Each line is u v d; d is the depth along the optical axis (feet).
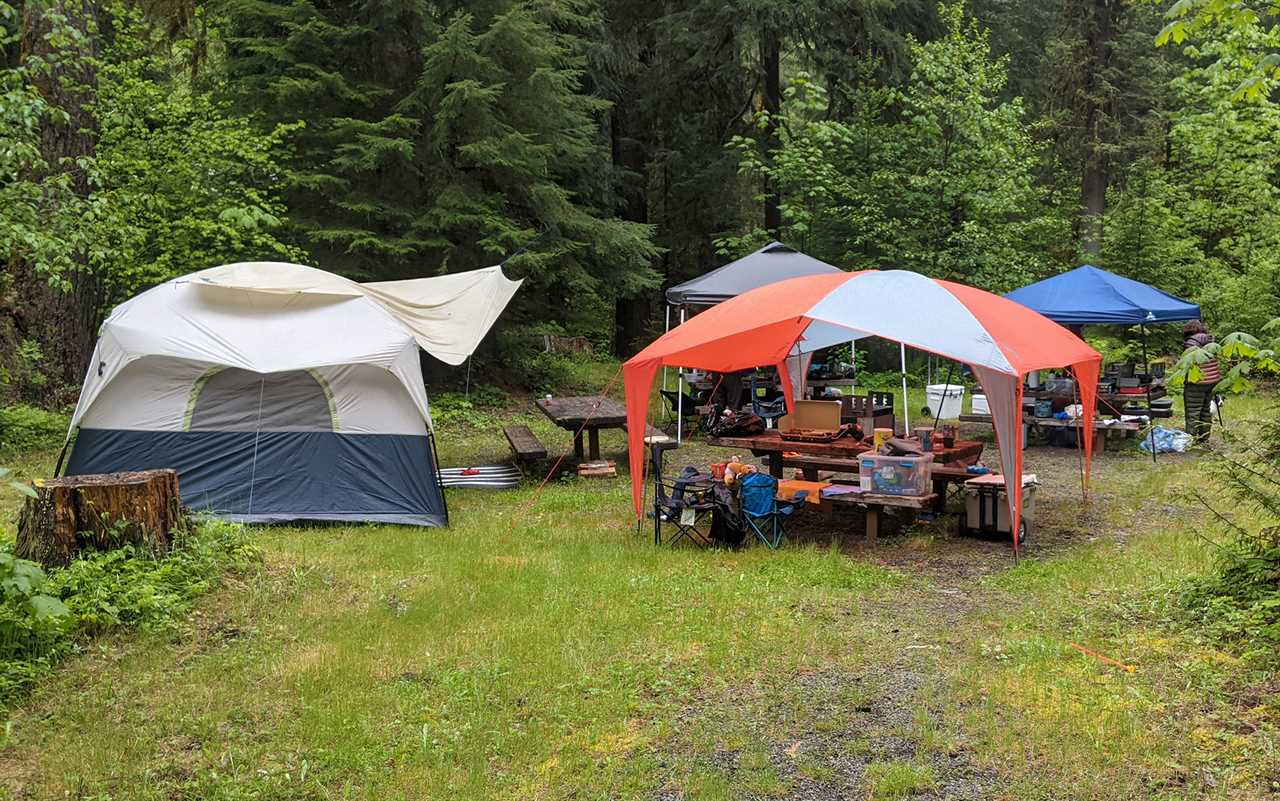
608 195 69.87
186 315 31.40
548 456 43.60
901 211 68.74
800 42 72.13
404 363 31.91
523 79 55.21
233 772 14.98
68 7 42.88
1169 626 20.35
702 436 47.80
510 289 41.88
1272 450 21.03
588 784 14.57
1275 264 61.72
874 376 67.92
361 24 54.65
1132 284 48.49
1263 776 14.10
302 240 53.06
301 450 31.32
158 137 45.78
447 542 28.86
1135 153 80.59
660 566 26.14
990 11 82.33
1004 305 32.50
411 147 51.55
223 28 55.42
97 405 30.91
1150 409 47.24
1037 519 31.86
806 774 14.70
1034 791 13.97
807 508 33.99
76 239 35.32
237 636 20.63
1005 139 66.90
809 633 20.62
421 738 15.92
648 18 73.72
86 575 21.03
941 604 22.88
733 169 73.05
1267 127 66.23
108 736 16.16
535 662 19.17
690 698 17.53
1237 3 19.95
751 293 33.71
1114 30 78.69
